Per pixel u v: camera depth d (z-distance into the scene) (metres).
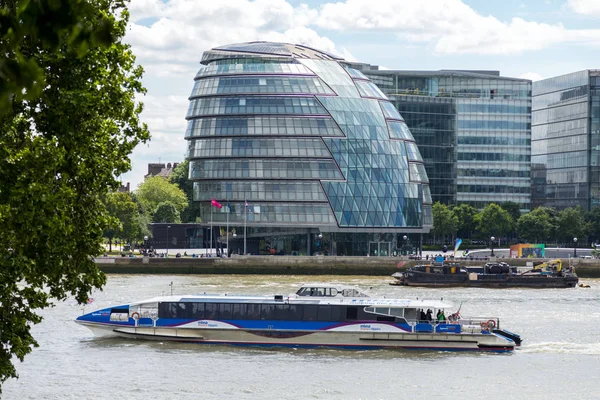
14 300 36.94
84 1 10.03
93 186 39.03
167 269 176.62
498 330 82.06
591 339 84.88
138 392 60.81
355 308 80.81
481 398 60.06
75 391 60.81
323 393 61.19
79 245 39.50
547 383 65.06
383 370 69.75
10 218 31.23
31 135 36.62
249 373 67.81
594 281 170.50
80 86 35.72
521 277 149.88
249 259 179.50
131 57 40.44
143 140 42.78
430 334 79.44
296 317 80.94
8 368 35.09
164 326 81.81
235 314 81.44
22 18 9.91
